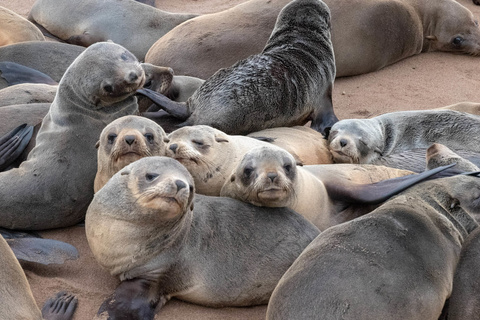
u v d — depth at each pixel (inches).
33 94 281.0
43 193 227.1
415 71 398.6
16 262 165.8
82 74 236.7
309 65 308.7
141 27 399.5
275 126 291.0
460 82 383.9
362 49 377.4
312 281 157.2
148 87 305.3
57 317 181.2
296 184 206.5
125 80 235.9
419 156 277.1
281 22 329.7
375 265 159.6
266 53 305.0
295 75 299.0
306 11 328.2
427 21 426.6
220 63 347.3
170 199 174.9
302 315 152.6
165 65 350.9
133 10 402.6
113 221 184.5
